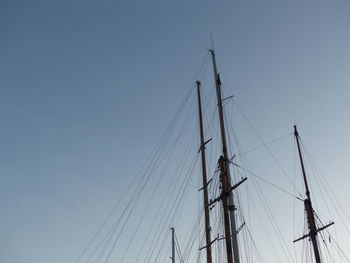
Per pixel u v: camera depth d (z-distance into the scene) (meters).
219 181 31.83
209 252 35.47
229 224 29.27
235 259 27.98
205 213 38.38
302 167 47.78
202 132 45.50
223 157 32.78
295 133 49.91
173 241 50.88
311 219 44.12
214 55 41.19
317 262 42.19
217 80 38.62
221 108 36.72
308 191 46.06
